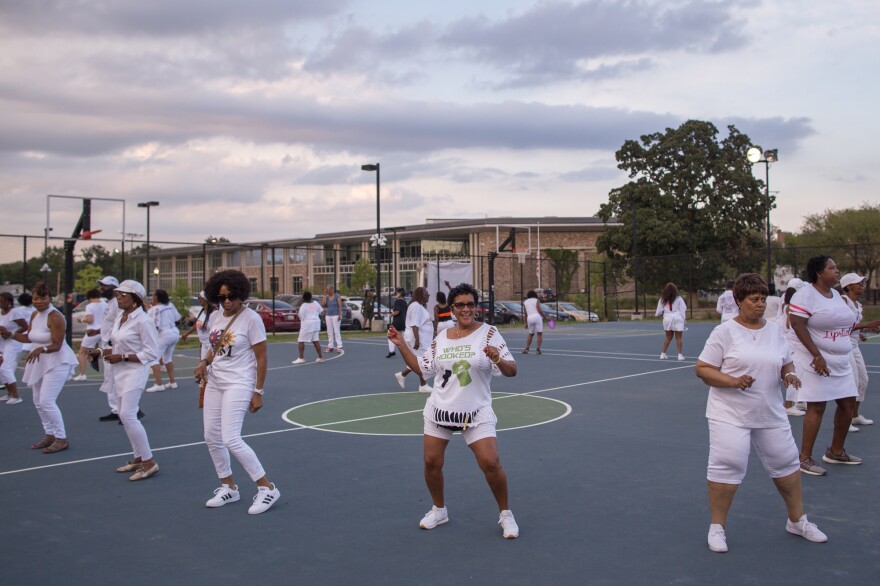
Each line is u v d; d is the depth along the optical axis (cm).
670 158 4750
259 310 3047
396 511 600
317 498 640
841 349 693
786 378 495
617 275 4691
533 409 1090
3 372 1223
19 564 493
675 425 959
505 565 477
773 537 524
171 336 1382
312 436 909
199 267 6259
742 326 504
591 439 870
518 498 630
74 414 1116
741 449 492
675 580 448
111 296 1138
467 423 523
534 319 1981
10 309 1236
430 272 3047
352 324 3347
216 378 620
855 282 886
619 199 4756
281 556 501
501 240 6150
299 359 1836
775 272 3981
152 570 479
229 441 603
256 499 605
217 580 460
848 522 554
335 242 6738
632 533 537
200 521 582
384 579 457
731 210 4678
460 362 523
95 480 716
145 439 723
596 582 446
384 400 1219
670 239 4516
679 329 1811
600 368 1645
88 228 2495
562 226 6322
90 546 528
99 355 1049
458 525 561
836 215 5947
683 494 636
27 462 796
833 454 729
